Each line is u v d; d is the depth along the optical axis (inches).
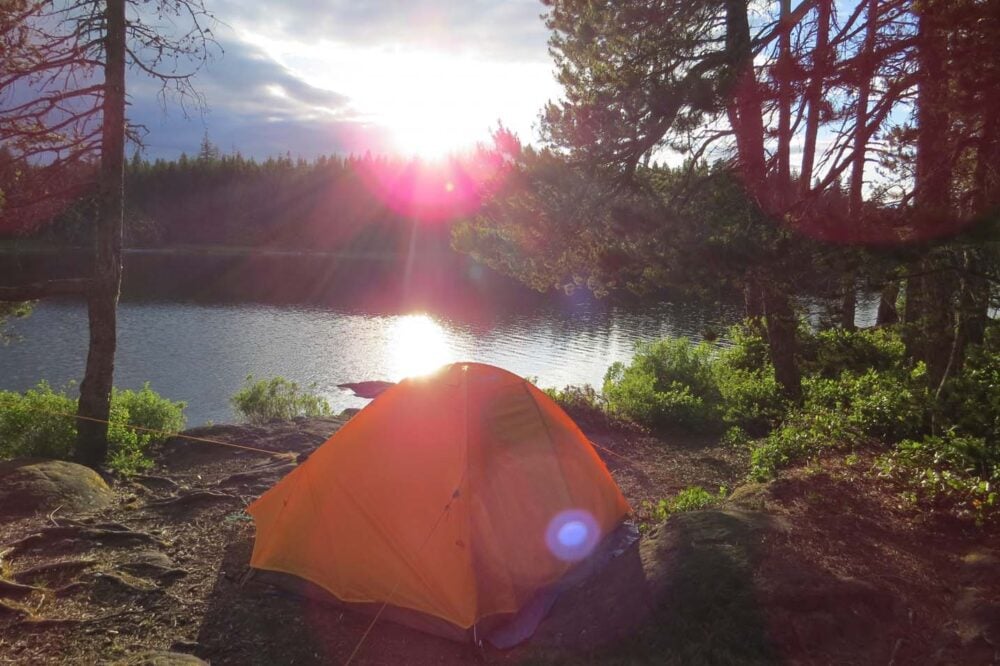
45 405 351.6
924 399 296.0
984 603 143.3
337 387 793.6
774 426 396.2
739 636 143.8
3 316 437.7
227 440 358.3
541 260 407.8
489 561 177.0
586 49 385.1
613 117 321.4
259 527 203.8
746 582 154.8
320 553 188.7
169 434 356.8
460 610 167.5
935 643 136.8
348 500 188.9
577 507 208.8
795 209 222.1
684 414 405.7
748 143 261.0
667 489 295.1
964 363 299.0
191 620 175.9
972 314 236.7
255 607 182.5
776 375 445.1
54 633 164.1
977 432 259.4
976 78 165.0
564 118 356.2
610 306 1494.8
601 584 180.4
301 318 1286.9
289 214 3558.1
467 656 165.3
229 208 3491.6
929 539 180.9
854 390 374.0
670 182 342.6
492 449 191.3
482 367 211.5
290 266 2413.9
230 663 160.2
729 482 304.0
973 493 196.4
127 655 157.6
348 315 1333.7
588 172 340.8
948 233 170.7
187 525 236.5
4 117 299.6
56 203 321.4
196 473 307.6
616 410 427.2
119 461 307.6
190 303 1440.7
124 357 920.3
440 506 178.5
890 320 489.4
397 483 185.5
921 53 186.4
